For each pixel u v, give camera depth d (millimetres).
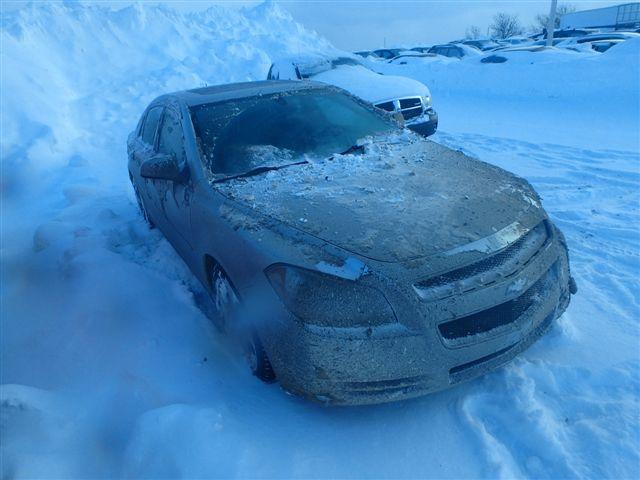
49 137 8547
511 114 10836
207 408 2328
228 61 16031
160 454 2150
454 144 8070
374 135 3750
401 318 2148
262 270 2395
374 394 2203
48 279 4027
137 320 3213
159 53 15797
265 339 2377
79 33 14648
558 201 5246
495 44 32406
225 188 2988
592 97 11281
